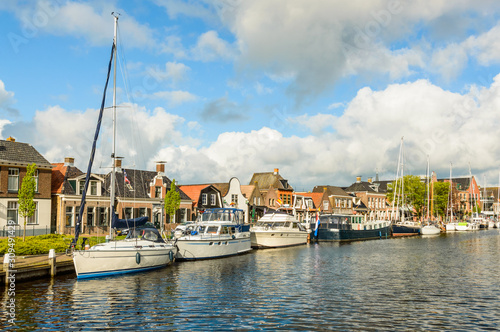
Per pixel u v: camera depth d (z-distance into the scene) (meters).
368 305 20.38
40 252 29.52
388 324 17.39
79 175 48.19
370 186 110.44
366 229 65.81
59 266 26.12
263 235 47.56
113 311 19.05
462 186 146.38
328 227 60.47
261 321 17.72
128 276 27.11
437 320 17.98
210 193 67.19
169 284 24.86
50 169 46.34
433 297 22.11
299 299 21.47
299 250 45.62
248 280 26.38
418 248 49.34
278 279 26.83
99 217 49.72
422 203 97.62
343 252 43.62
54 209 47.00
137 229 30.14
